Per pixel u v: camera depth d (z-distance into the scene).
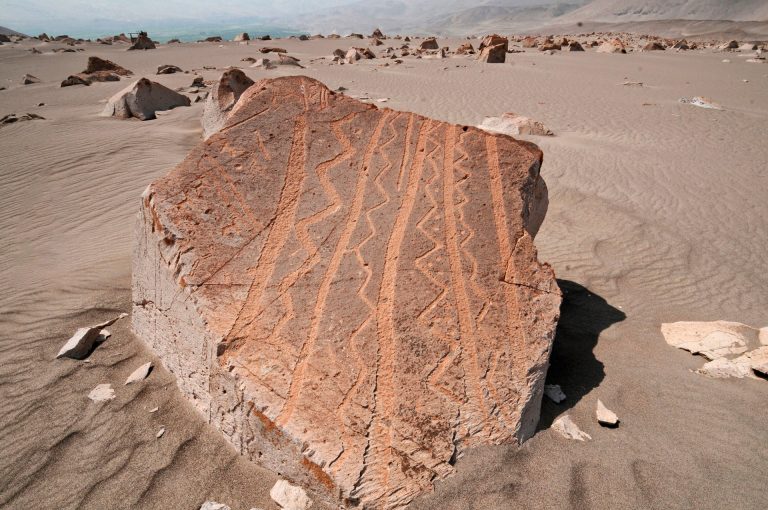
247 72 17.81
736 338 3.68
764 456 2.64
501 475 2.49
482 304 2.94
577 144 9.73
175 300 2.96
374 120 3.57
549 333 2.93
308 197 3.17
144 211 3.12
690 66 21.25
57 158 8.18
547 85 15.82
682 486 2.46
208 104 9.22
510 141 3.56
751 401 3.08
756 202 7.16
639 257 5.53
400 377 2.63
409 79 16.27
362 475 2.38
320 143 3.39
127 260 4.86
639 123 11.59
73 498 2.46
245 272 2.89
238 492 2.48
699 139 10.36
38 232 6.04
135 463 2.63
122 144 8.71
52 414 2.94
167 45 32.47
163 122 10.48
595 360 3.54
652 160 8.86
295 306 2.80
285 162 3.28
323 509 2.39
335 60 21.36
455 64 20.31
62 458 2.67
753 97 14.77
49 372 3.28
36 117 10.90
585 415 2.95
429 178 3.35
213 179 3.13
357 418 2.50
